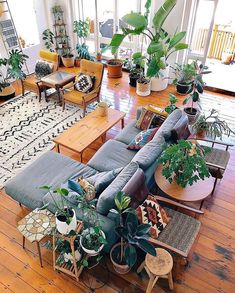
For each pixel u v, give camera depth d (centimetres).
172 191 312
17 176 346
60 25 730
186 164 290
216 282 285
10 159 440
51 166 361
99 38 743
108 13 693
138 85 603
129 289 279
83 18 732
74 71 721
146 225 252
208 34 587
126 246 264
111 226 272
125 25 683
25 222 291
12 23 625
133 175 285
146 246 240
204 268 297
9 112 555
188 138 380
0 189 388
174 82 588
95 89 544
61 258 291
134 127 434
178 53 619
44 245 312
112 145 397
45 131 502
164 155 301
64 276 290
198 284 284
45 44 730
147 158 317
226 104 582
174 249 256
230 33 725
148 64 552
